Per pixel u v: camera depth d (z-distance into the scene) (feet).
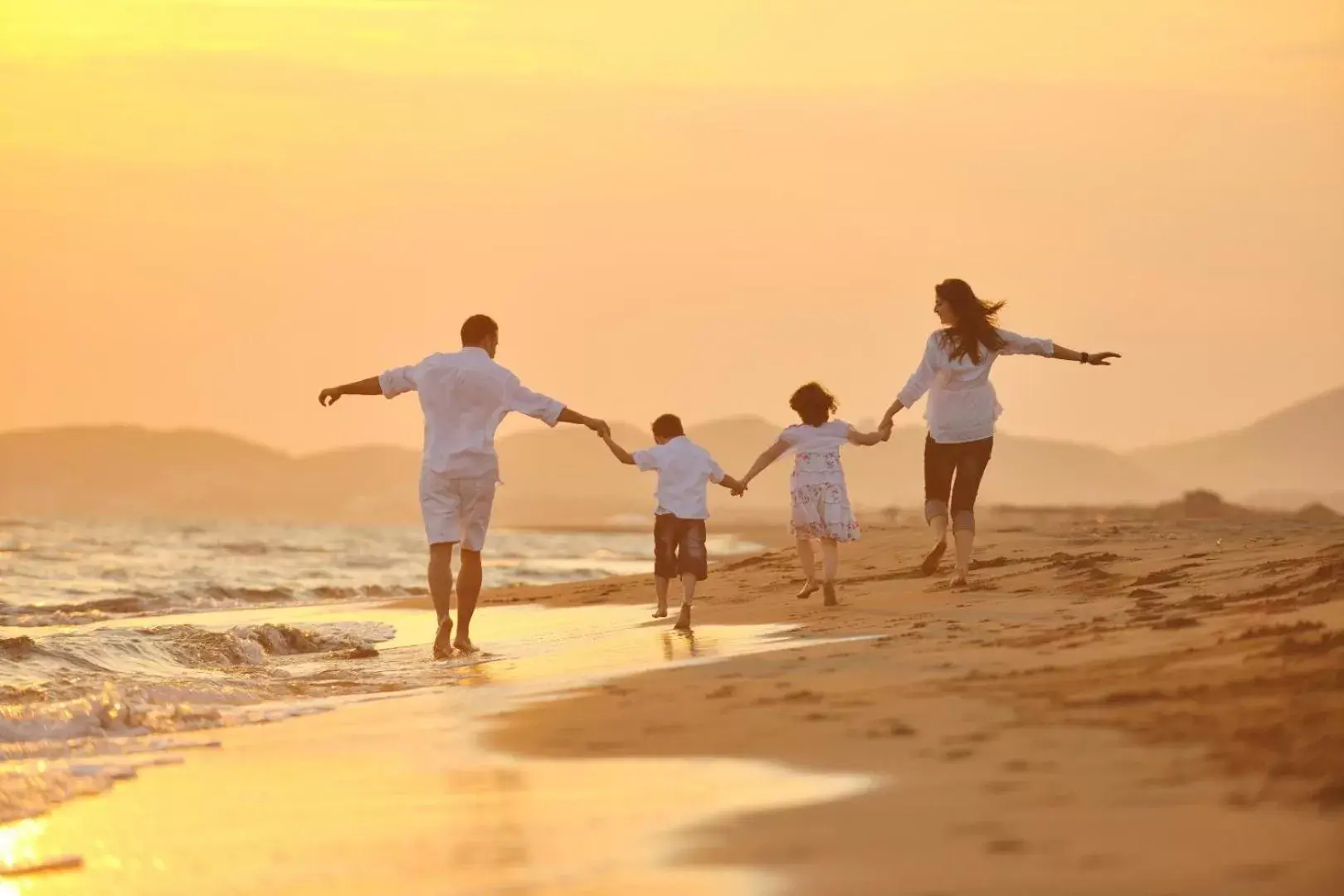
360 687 49.49
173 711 41.24
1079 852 19.06
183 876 21.24
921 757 26.66
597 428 70.59
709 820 22.94
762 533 434.30
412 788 27.76
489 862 21.03
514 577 157.28
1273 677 30.71
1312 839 18.83
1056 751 26.07
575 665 52.01
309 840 23.36
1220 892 16.89
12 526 519.60
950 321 72.13
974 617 56.90
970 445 72.90
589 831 22.72
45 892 20.61
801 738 29.91
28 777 29.81
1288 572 54.54
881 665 42.06
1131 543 88.17
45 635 72.43
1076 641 42.63
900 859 19.43
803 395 71.72
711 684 40.96
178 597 117.19
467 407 65.26
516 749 31.86
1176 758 24.47
